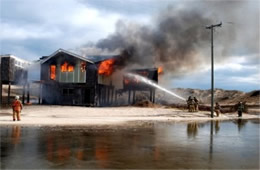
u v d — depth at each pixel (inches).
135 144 399.2
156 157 310.8
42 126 619.2
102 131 548.4
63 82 1443.2
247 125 796.6
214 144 416.2
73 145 380.5
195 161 294.0
